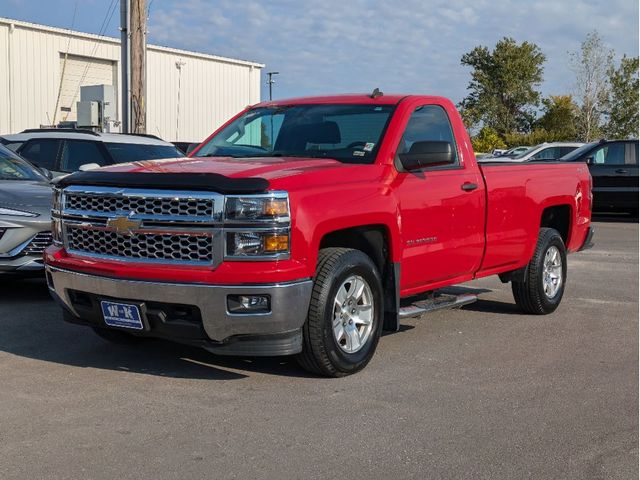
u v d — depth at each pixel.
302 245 5.11
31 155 11.65
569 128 60.78
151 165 5.66
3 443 4.31
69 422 4.65
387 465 4.16
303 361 5.52
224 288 4.96
